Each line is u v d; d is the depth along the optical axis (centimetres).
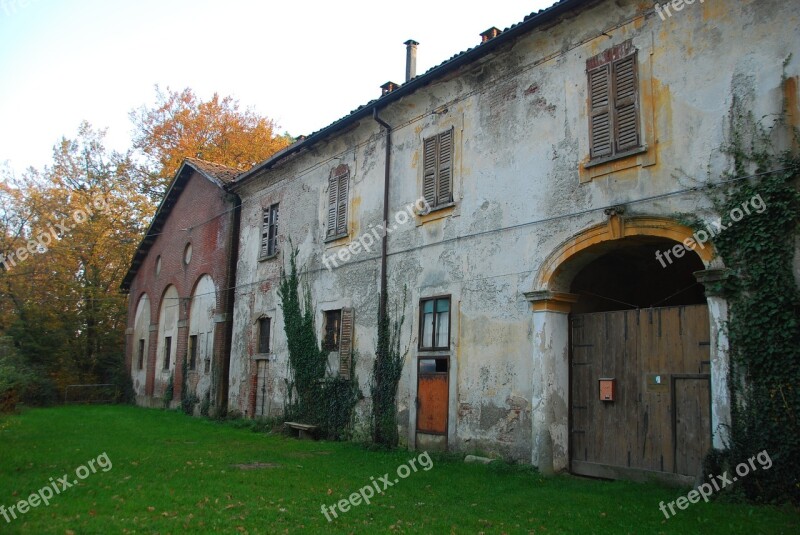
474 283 1145
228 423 1809
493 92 1166
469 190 1188
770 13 795
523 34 1070
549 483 900
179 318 2369
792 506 694
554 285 1013
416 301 1274
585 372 995
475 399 1109
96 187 3266
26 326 2959
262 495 809
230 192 2073
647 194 889
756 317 754
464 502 786
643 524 665
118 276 3425
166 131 3331
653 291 1150
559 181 1016
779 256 746
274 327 1759
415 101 1338
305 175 1730
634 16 942
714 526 643
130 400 2850
